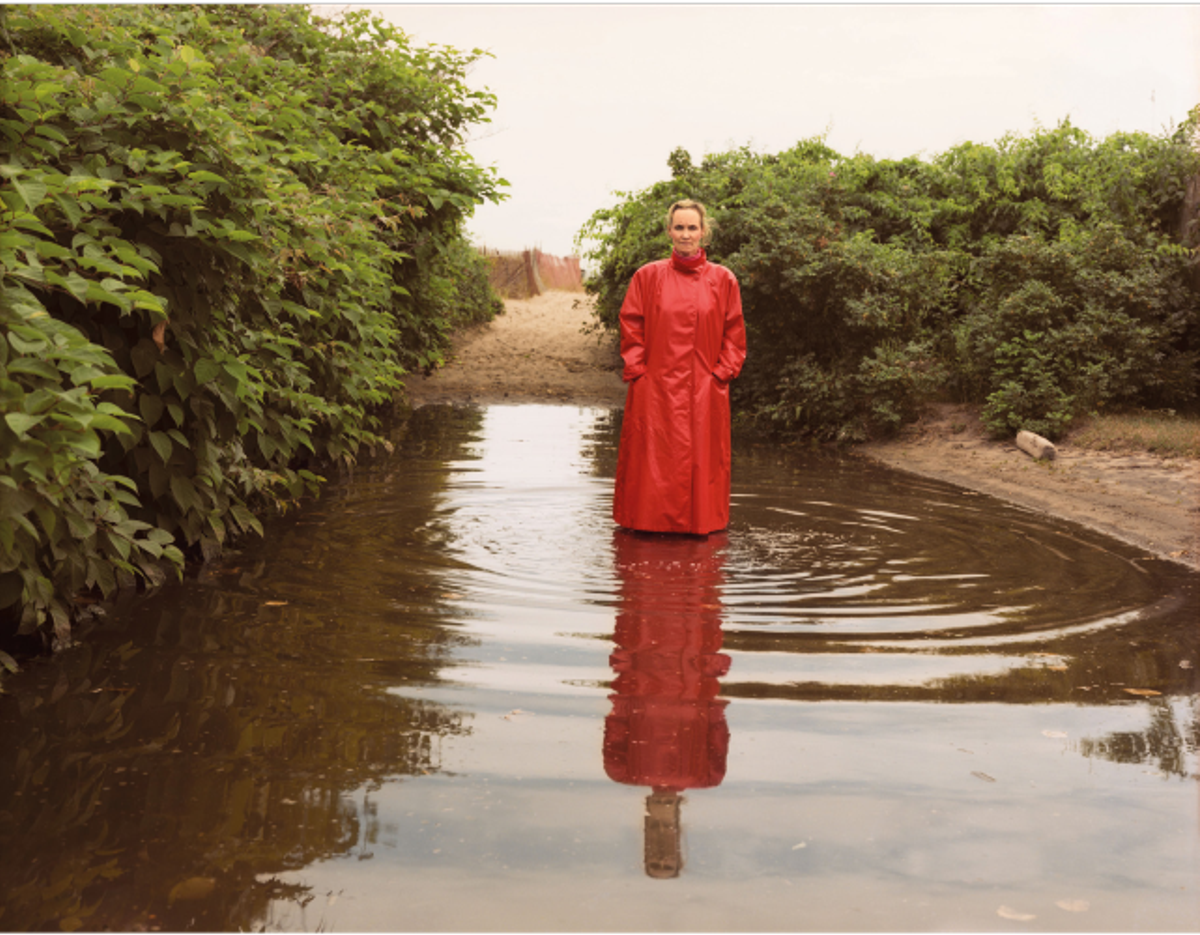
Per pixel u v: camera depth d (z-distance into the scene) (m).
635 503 5.69
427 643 3.57
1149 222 12.87
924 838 2.26
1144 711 3.10
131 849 2.10
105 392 3.79
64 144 3.65
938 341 12.53
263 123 5.78
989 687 3.28
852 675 3.36
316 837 2.17
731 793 2.47
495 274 32.66
